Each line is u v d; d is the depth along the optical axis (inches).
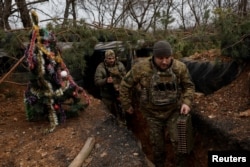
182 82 145.0
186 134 141.9
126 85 148.9
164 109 145.9
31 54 150.6
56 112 161.2
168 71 139.9
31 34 154.1
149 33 252.4
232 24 180.9
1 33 201.8
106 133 153.5
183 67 143.1
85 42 210.5
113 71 205.6
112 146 143.2
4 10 367.2
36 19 152.3
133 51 243.1
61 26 221.5
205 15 225.1
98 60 253.1
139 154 137.4
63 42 219.9
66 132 154.2
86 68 252.1
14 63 214.2
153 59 141.9
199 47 236.2
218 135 147.4
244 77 180.4
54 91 156.5
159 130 150.6
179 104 147.5
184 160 155.2
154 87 141.9
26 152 141.0
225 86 186.1
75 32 218.1
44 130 158.2
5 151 143.3
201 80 194.7
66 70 160.7
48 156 136.9
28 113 166.7
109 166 130.3
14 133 157.6
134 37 234.1
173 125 146.5
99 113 176.1
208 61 198.4
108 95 210.7
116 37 235.9
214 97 178.1
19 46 205.6
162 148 153.3
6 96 201.8
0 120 172.4
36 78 155.3
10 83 213.0
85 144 141.7
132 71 146.6
